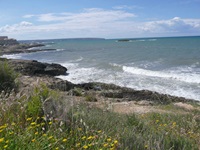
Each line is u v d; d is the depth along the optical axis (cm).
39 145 297
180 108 1119
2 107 400
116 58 5234
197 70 3114
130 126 471
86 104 682
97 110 588
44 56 6619
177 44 10444
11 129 338
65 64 4425
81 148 316
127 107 1192
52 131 352
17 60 3450
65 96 528
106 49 8769
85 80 2770
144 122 525
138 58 5025
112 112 605
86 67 3878
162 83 2461
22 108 402
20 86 847
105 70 3456
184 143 405
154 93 1914
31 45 12450
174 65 3759
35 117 397
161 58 4819
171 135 427
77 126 375
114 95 1852
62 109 429
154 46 9588
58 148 303
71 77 2997
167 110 1036
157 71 3114
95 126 411
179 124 622
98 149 316
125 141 354
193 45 9131
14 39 15150
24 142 298
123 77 2841
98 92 1828
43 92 475
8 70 891
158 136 404
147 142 364
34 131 348
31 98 438
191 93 2070
